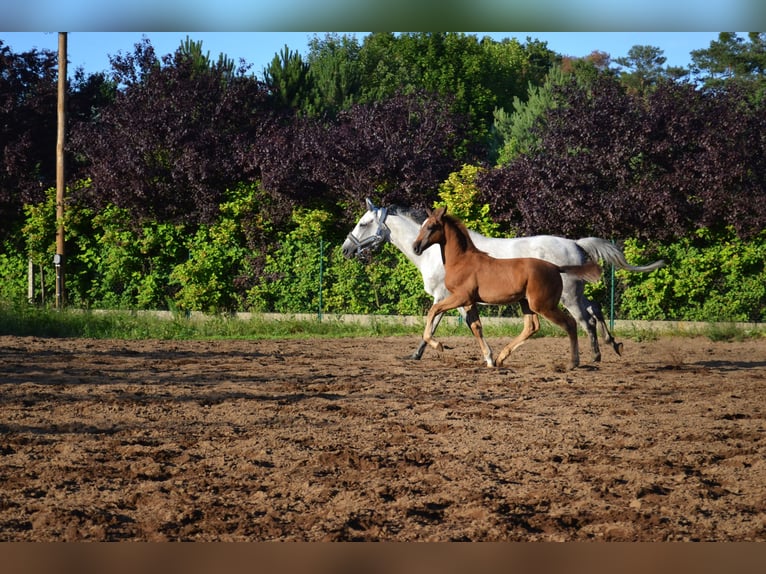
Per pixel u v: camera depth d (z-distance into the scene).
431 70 52.28
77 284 23.77
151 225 23.14
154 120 23.31
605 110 21.36
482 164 23.70
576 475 6.59
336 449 7.46
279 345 17.20
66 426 8.37
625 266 13.94
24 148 25.67
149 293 23.00
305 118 26.05
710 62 61.44
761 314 20.11
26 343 16.78
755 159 20.58
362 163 22.41
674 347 17.08
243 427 8.38
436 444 7.67
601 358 14.34
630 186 20.91
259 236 22.59
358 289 21.59
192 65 25.91
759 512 5.73
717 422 8.76
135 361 13.97
